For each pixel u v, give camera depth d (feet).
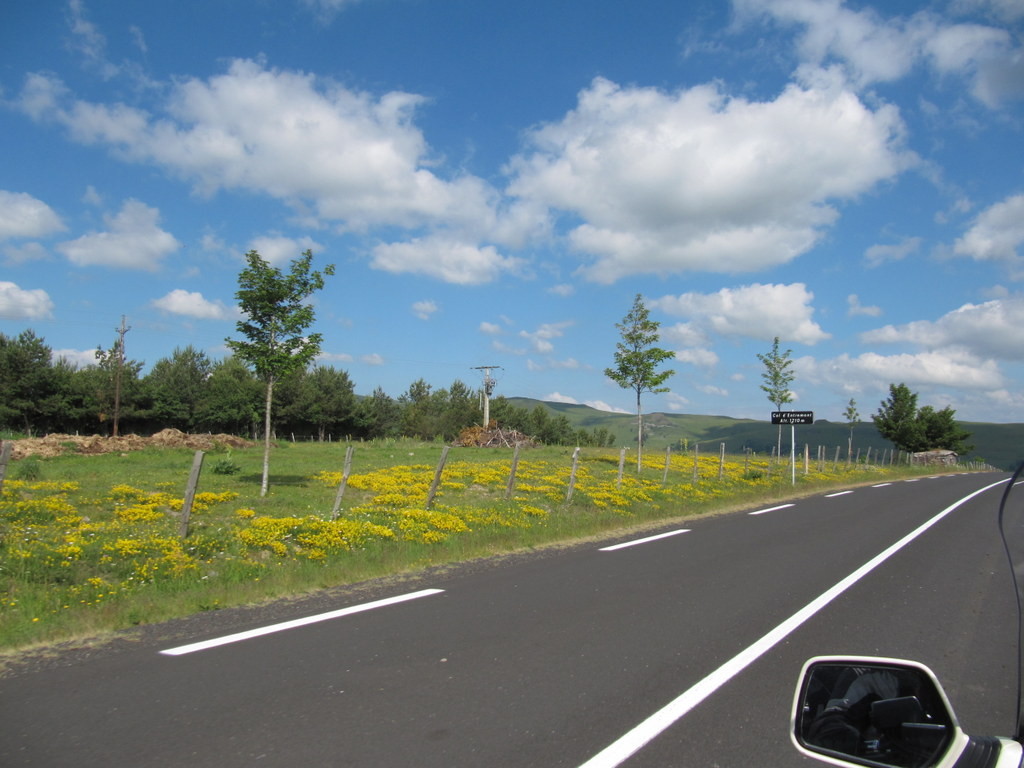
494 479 73.51
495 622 24.07
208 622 23.80
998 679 19.36
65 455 92.27
